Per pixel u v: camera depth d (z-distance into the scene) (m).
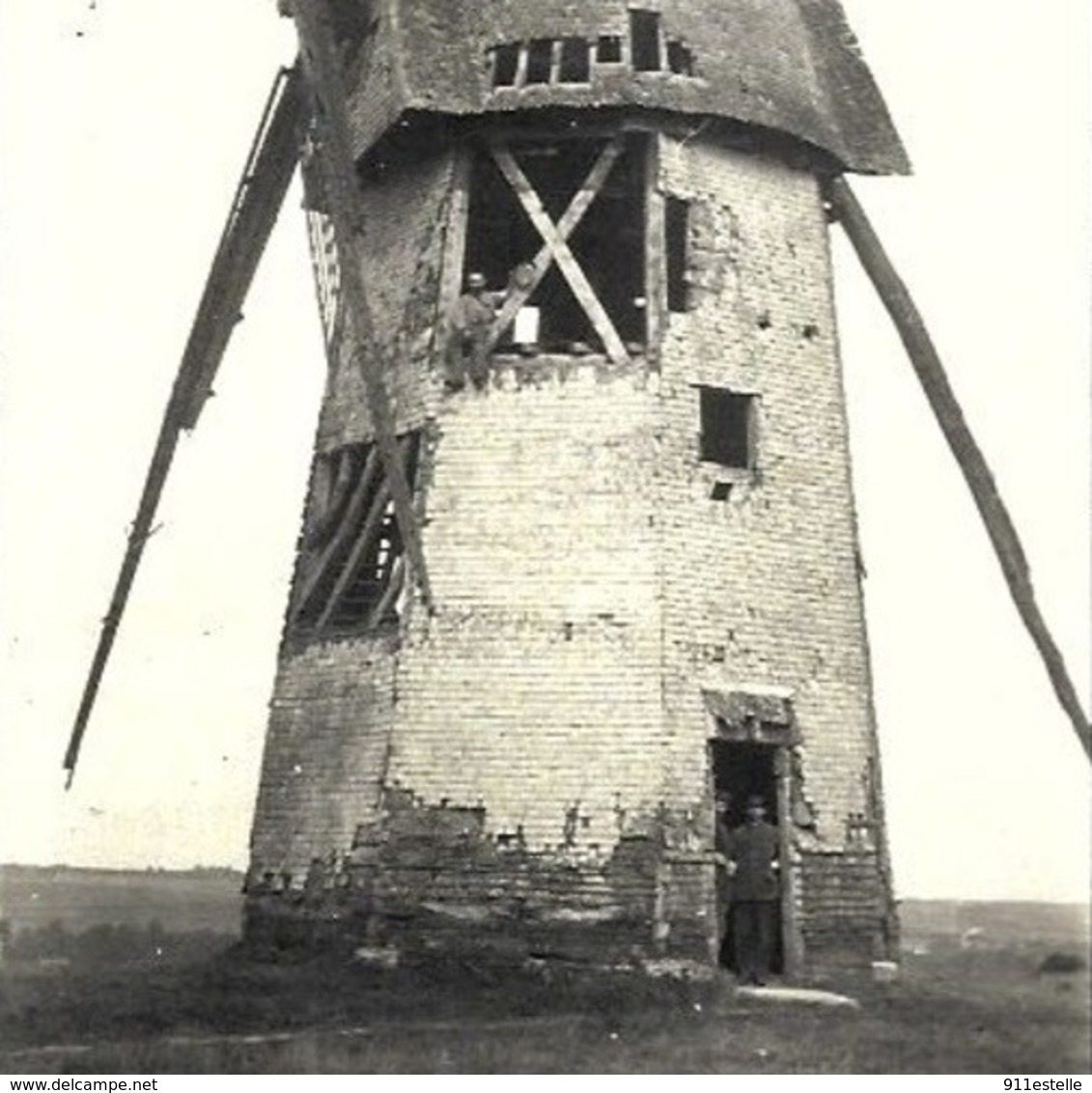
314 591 22.64
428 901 19.55
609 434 20.61
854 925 20.52
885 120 23.94
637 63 21.98
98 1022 15.95
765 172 22.44
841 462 22.06
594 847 19.34
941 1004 18.16
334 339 23.39
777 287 22.09
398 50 21.42
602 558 20.22
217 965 19.98
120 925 23.45
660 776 19.41
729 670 20.30
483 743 19.88
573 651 19.98
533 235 24.44
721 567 20.58
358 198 20.64
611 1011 17.23
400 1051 14.95
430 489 20.78
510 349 21.70
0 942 21.20
